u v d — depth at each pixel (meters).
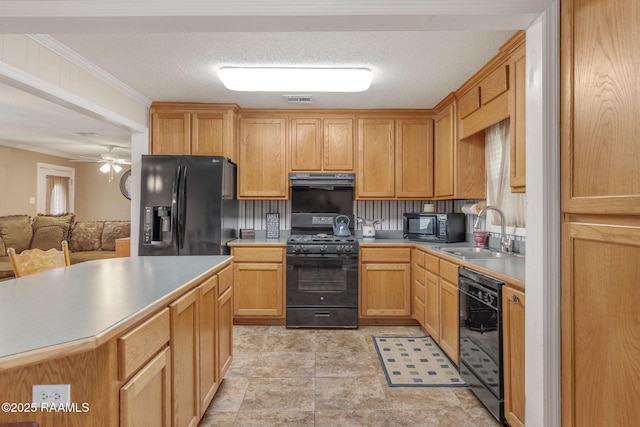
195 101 3.67
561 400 1.37
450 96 3.38
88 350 0.94
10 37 2.12
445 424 1.99
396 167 3.93
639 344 1.03
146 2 1.39
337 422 2.01
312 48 2.50
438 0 1.37
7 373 1.04
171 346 1.46
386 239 4.11
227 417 2.05
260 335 3.42
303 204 4.22
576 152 1.27
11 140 5.92
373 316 3.66
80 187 7.93
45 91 2.37
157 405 1.34
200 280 1.84
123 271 1.95
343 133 3.94
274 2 1.39
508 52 2.33
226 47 2.48
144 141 3.62
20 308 1.22
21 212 6.41
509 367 1.84
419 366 2.73
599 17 1.15
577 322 1.28
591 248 1.21
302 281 3.62
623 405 1.09
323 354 2.96
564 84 1.33
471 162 3.35
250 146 3.92
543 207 1.38
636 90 1.02
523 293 1.70
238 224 4.24
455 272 2.55
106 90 3.01
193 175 3.45
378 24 1.46
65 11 1.39
